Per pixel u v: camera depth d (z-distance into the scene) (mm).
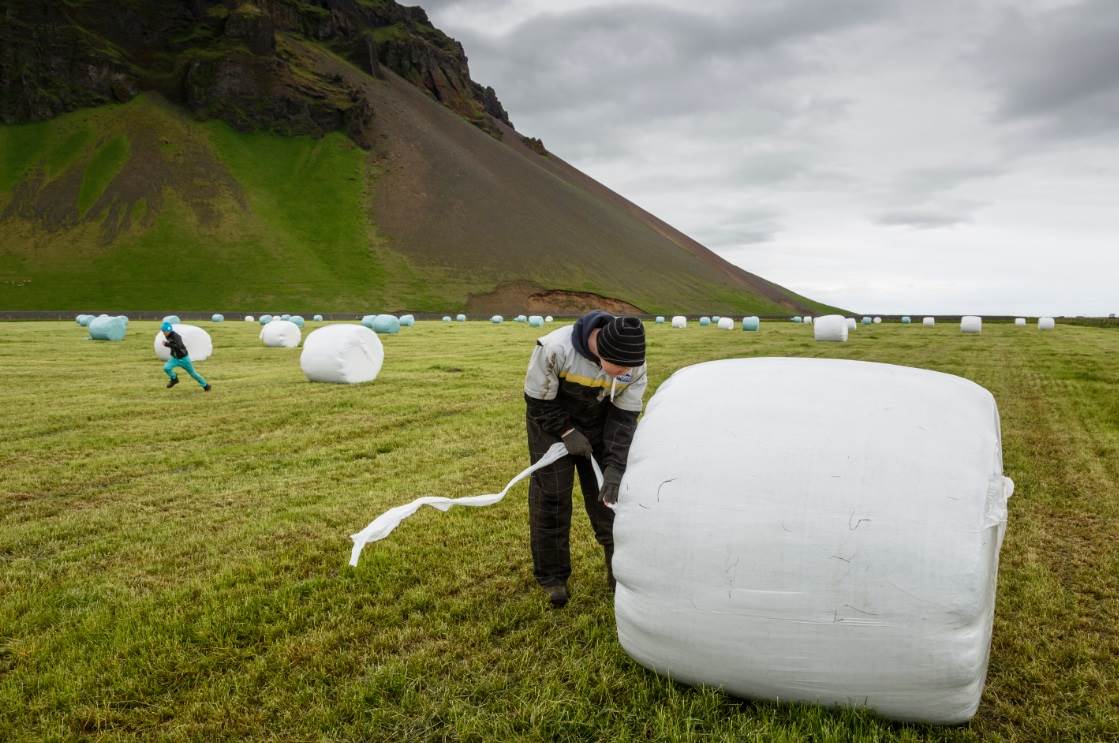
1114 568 4176
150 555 4500
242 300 89062
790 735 2539
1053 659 3168
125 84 115375
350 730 2693
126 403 10617
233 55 123812
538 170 171375
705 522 2627
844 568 2479
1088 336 30641
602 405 3557
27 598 3850
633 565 2783
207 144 115375
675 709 2756
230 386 12766
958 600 2393
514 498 5648
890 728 2660
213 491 5969
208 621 3523
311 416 9555
